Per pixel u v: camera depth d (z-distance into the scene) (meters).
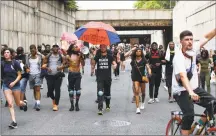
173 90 5.93
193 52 5.84
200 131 5.86
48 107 11.58
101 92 10.37
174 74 5.86
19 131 8.23
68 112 10.70
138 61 10.64
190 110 5.76
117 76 23.64
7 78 8.68
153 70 12.39
